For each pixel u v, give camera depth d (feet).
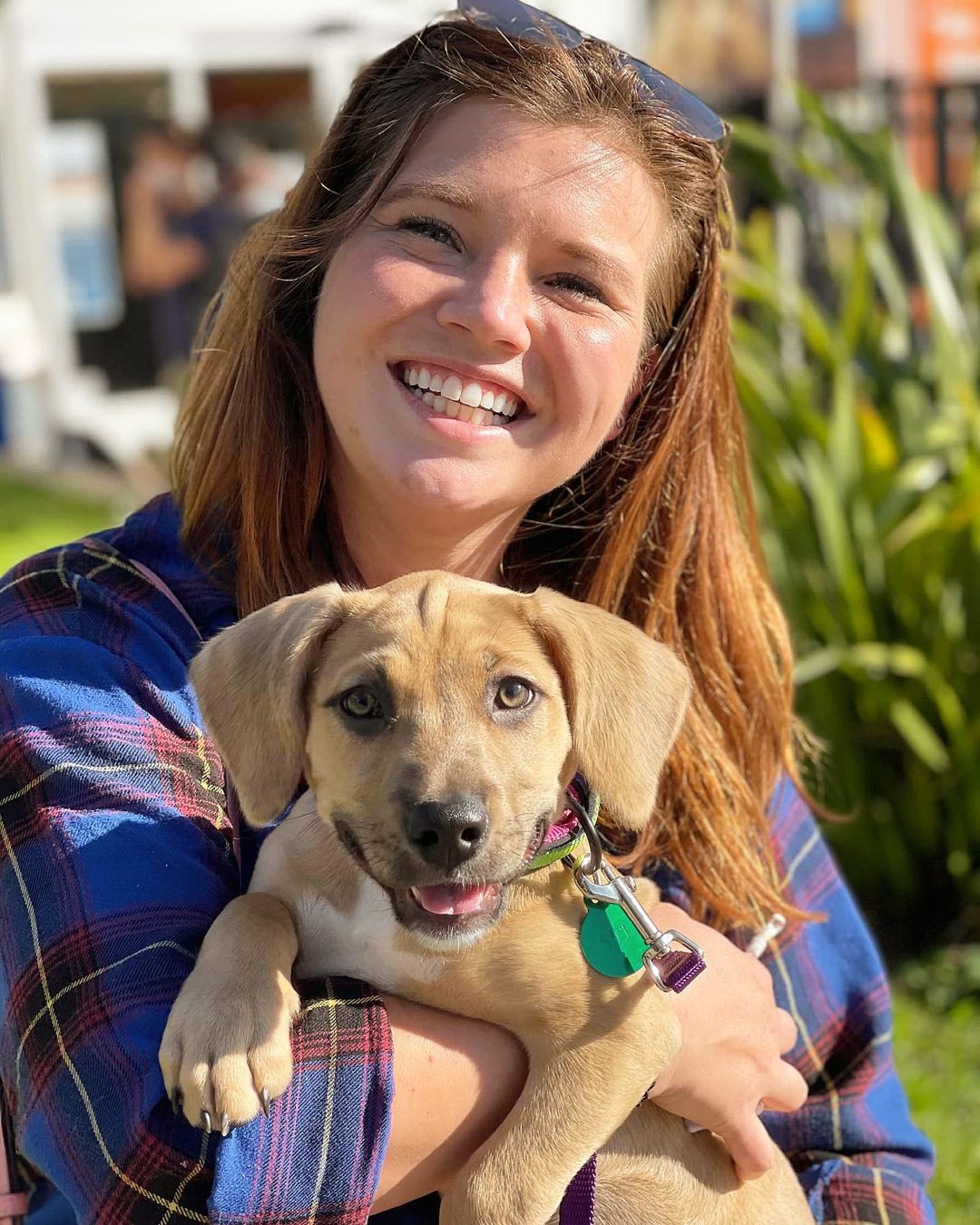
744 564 2.78
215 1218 1.86
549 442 2.46
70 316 13.03
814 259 7.09
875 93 7.73
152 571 2.41
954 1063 4.20
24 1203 2.20
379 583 2.64
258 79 12.50
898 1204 2.48
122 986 1.97
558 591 2.81
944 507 4.68
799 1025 2.56
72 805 2.07
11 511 9.13
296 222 2.53
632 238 2.47
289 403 2.50
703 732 2.58
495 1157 2.09
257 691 2.29
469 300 2.35
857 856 5.00
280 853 2.33
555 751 2.38
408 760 2.25
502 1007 2.21
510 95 2.39
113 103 12.73
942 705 4.66
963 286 5.41
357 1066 1.99
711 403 2.72
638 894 2.43
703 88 10.69
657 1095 2.28
